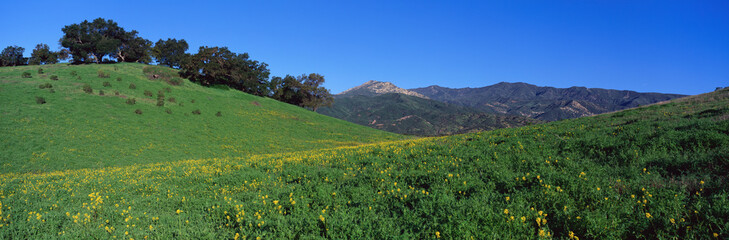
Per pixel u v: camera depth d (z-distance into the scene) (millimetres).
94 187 14375
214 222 8016
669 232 5430
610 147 12570
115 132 44781
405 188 9453
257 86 104312
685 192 6938
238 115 70750
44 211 9719
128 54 100875
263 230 6836
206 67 88688
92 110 50906
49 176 19625
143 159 36875
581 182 7816
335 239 6027
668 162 9578
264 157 22969
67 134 40125
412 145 20484
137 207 10328
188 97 73812
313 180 12086
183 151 42719
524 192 8039
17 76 62156
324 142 60312
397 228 6145
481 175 10516
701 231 5293
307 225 6727
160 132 49406
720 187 6746
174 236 7109
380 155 17547
